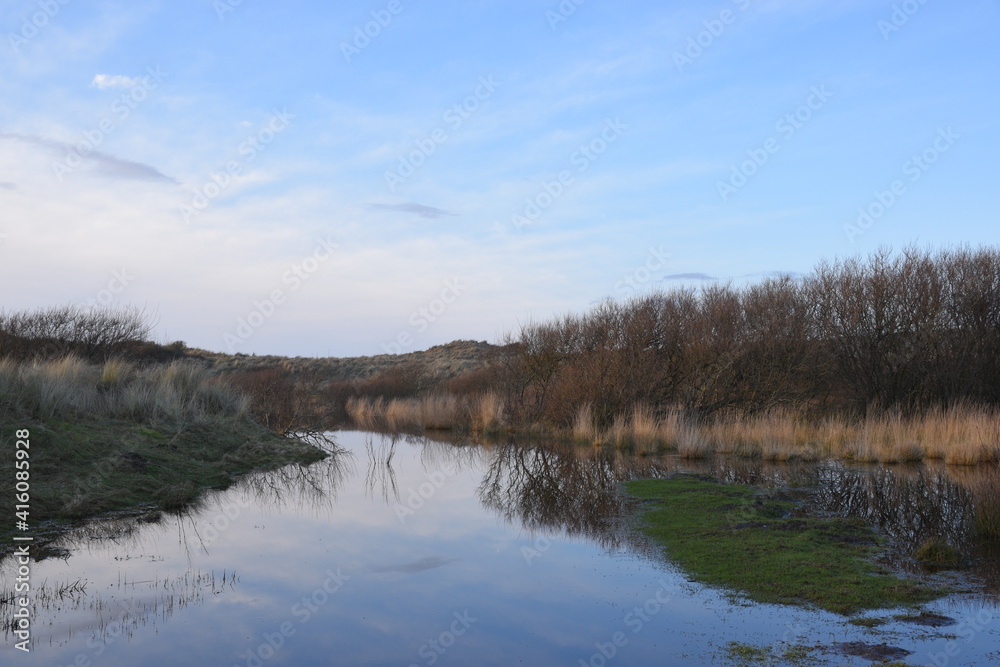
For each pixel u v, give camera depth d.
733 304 25.69
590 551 9.66
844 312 24.14
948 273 23.14
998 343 22.08
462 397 33.88
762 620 6.86
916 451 17.53
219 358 56.53
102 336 24.23
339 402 40.22
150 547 9.84
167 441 15.88
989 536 9.73
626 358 25.48
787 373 23.36
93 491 11.91
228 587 8.20
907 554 8.89
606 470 17.50
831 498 12.66
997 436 17.30
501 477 16.95
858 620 6.73
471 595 7.94
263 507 12.95
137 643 6.54
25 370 15.26
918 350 22.58
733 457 19.20
